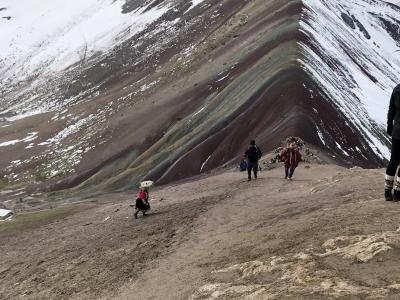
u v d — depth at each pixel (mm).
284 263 6906
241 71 54812
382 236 6617
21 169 67562
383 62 92125
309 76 41312
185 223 13062
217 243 9844
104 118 74312
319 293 5473
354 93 51656
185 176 37000
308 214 9750
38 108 105125
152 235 12633
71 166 60875
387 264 5898
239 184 19875
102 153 60625
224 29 82438
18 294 11094
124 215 18516
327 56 55094
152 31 116812
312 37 57281
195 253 9641
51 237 18219
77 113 85500
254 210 12570
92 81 107125
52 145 73562
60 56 140625
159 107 64062
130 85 89125
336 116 37656
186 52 87312
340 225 7949
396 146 8438
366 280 5590
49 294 10164
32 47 159375
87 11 168125
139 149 56562
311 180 17844
